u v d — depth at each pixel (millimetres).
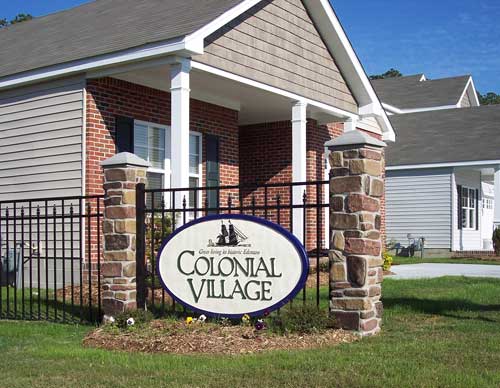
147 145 13023
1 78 12398
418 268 16516
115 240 7953
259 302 7125
